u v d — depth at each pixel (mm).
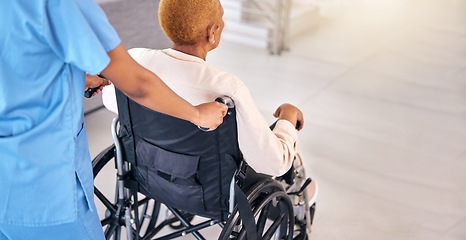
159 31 3068
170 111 1129
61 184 1120
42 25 958
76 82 1080
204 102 1308
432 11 5508
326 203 2416
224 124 1322
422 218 2336
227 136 1348
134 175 1614
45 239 1196
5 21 954
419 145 2961
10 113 1025
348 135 3045
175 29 1292
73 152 1115
